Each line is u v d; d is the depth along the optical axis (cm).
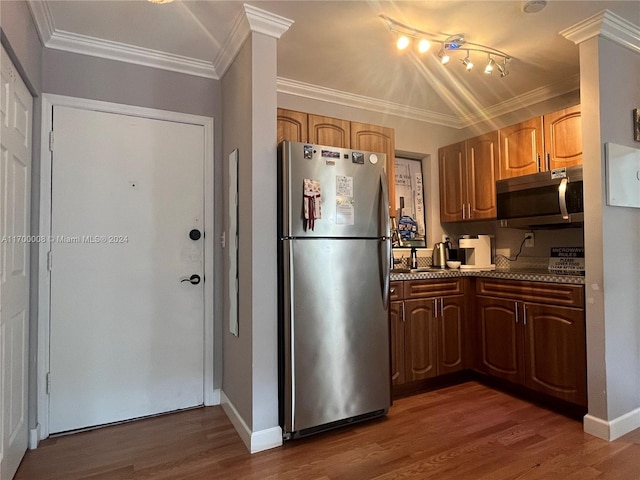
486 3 205
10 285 178
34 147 218
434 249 372
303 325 213
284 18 215
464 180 358
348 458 196
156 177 256
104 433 226
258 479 178
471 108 366
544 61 271
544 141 288
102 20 215
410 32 234
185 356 261
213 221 271
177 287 260
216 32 228
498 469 184
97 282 238
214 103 274
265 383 208
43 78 225
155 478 181
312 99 326
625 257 228
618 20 218
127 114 248
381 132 317
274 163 215
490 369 295
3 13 157
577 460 192
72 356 230
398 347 280
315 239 218
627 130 232
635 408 228
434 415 247
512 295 279
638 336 232
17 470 188
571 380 237
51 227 226
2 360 167
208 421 241
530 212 287
